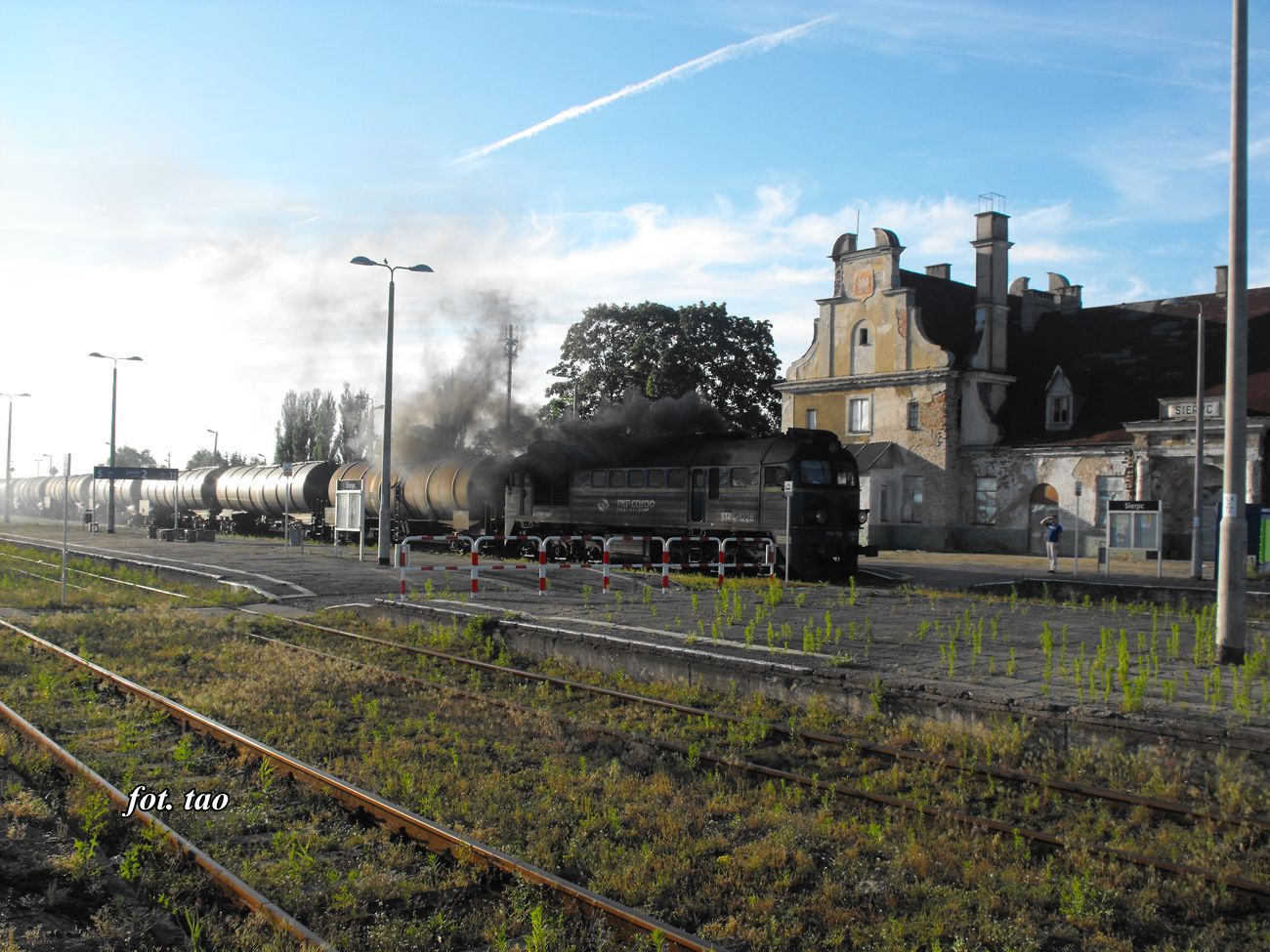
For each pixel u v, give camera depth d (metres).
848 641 14.38
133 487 60.50
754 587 23.16
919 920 6.05
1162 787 8.35
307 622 18.47
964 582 27.23
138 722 10.58
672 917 6.17
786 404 47.34
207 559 30.62
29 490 78.44
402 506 38.06
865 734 10.32
